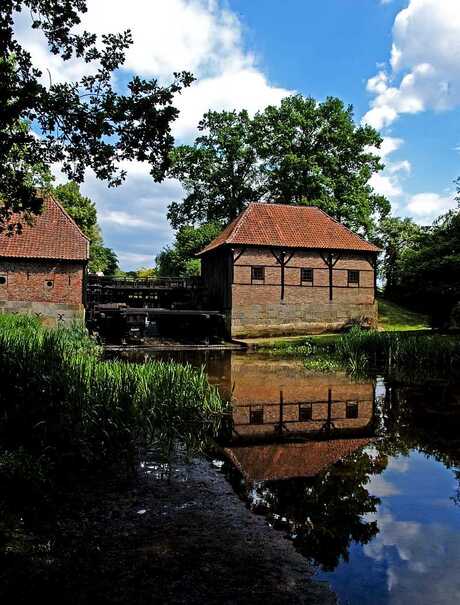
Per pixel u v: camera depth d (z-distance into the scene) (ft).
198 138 145.79
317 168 125.49
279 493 19.58
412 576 13.39
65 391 26.71
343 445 27.37
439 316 88.33
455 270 80.23
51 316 84.64
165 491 19.29
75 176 24.25
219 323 101.91
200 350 81.87
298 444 27.48
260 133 137.90
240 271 97.71
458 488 20.39
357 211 124.26
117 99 22.63
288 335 100.01
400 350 62.34
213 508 17.76
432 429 31.35
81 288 85.97
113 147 23.48
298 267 101.35
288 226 104.47
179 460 23.45
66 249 86.02
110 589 12.25
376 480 21.29
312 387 46.68
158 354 75.00
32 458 19.10
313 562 14.07
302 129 132.36
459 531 16.29
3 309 83.15
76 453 22.50
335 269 103.76
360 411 36.63
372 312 106.01
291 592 12.46
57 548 14.20
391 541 15.48
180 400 32.68
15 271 83.87
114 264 247.29
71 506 17.44
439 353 59.67
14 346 34.45
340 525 16.57
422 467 23.32
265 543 15.11
